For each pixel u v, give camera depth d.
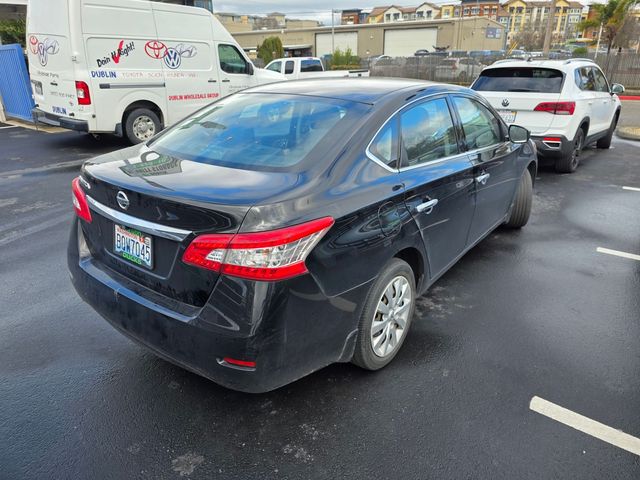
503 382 2.82
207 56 10.44
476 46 62.38
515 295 3.87
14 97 12.40
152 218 2.21
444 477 2.19
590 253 4.72
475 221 3.83
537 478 2.19
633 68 26.20
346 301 2.40
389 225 2.61
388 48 63.19
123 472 2.20
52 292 3.80
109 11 8.71
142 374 2.84
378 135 2.71
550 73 7.40
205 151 2.71
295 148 2.57
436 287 4.00
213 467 2.23
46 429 2.42
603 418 2.55
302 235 2.08
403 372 2.88
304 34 67.12
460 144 3.54
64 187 6.76
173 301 2.25
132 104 9.57
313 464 2.25
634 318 3.54
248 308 2.03
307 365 2.31
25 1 18.89
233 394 2.69
